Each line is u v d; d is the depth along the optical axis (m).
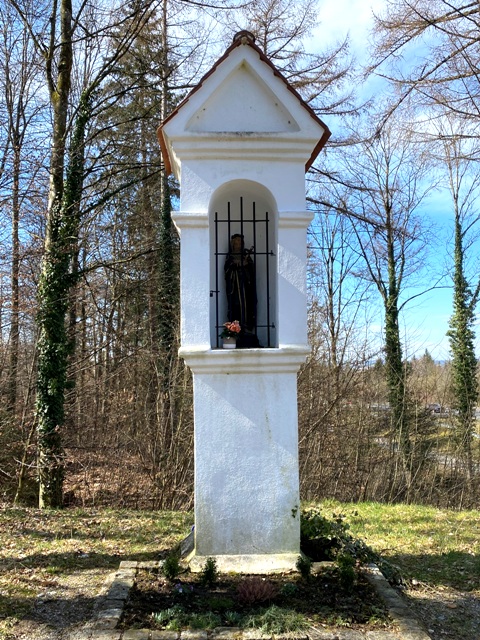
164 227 16.36
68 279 10.57
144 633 3.35
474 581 4.94
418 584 4.82
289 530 4.63
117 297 15.06
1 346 11.75
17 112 12.03
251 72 4.82
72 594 4.34
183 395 11.80
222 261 5.46
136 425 12.41
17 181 10.13
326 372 14.80
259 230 5.54
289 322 4.79
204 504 4.61
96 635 3.34
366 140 13.04
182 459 11.36
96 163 11.77
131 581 4.17
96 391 13.15
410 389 16.25
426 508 9.25
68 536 6.21
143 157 15.74
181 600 3.90
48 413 10.15
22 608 4.07
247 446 4.67
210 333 5.07
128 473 11.53
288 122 4.86
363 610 3.74
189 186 4.80
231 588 4.12
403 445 14.65
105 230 15.38
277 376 4.73
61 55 10.73
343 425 14.23
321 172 13.12
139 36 11.45
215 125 4.82
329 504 9.62
